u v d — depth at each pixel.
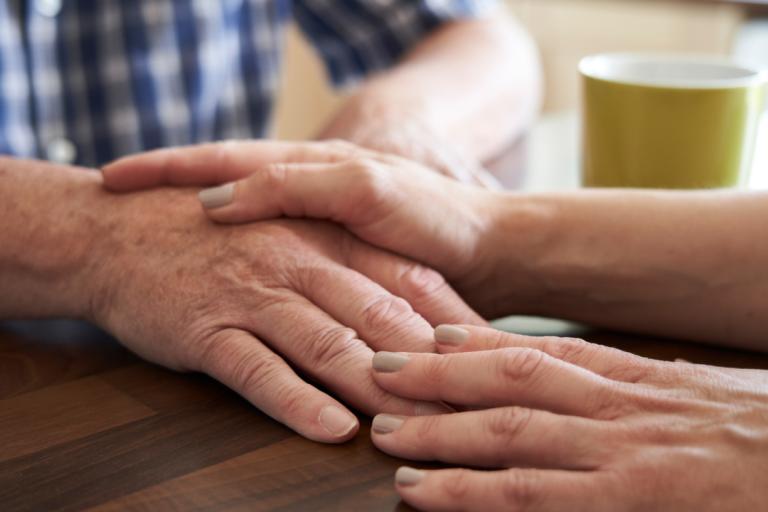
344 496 0.50
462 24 1.06
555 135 0.95
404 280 0.59
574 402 0.51
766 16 1.47
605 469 0.49
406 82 0.86
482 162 0.85
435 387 0.53
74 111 0.97
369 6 1.10
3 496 0.50
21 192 0.62
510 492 0.49
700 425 0.50
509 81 0.95
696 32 1.58
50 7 0.94
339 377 0.54
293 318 0.56
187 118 1.03
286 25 1.14
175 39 1.01
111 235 0.60
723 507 0.48
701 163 0.65
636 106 0.65
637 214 0.61
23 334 0.61
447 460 0.51
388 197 0.59
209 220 0.60
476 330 0.55
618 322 0.62
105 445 0.52
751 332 0.60
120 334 0.59
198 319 0.57
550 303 0.62
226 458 0.52
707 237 0.60
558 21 1.81
